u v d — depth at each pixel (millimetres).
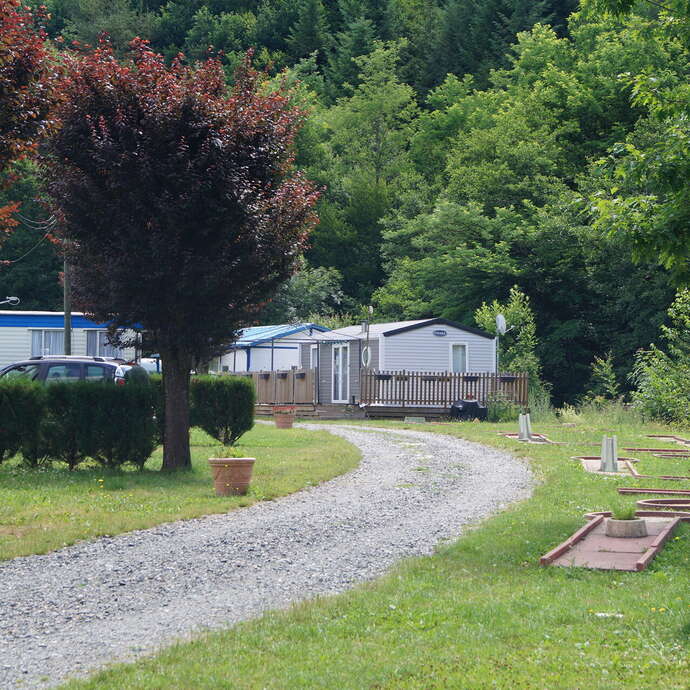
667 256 16000
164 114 22359
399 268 87812
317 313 89938
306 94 109938
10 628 10086
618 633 9297
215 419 31703
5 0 19094
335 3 136500
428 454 30797
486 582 11898
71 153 22562
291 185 25000
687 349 51906
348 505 19609
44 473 23406
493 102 90688
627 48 76562
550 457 29172
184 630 9922
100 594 11703
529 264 73438
